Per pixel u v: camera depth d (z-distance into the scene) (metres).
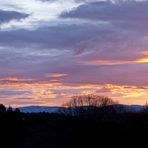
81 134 159.12
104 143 151.00
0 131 174.38
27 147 161.62
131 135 149.38
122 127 154.00
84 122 166.75
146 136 148.25
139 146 146.25
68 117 187.12
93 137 154.88
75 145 157.62
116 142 149.25
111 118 172.25
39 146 160.62
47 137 167.50
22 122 188.38
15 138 171.25
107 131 153.62
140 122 159.62
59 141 162.38
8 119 185.12
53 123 183.62
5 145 167.50
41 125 184.88
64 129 171.75
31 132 176.12
